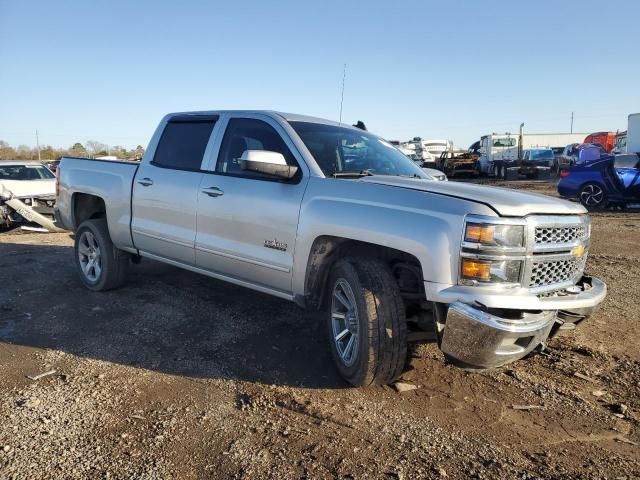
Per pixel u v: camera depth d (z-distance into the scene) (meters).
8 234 10.98
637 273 7.29
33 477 2.71
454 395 3.67
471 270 3.18
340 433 3.16
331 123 4.97
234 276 4.69
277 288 4.32
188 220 4.96
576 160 25.47
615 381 3.91
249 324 5.00
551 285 3.40
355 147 4.71
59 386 3.72
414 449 3.02
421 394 3.67
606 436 3.20
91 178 6.04
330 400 3.56
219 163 4.83
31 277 6.79
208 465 2.84
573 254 3.54
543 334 3.32
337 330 3.89
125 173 5.68
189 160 5.13
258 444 3.04
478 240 3.16
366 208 3.66
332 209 3.83
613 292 6.29
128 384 3.77
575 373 4.02
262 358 4.24
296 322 5.07
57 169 6.58
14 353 4.30
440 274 3.25
